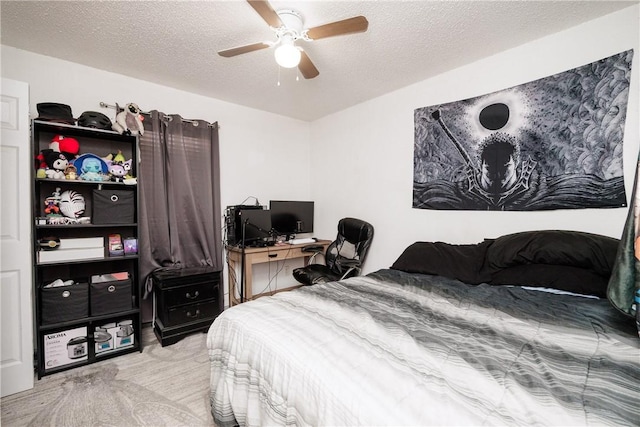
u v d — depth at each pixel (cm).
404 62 227
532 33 189
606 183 172
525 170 203
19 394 165
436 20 174
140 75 249
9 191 167
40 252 185
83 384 175
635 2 159
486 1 157
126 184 217
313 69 193
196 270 256
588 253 158
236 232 299
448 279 198
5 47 201
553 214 193
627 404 70
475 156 229
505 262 184
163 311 227
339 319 125
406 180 279
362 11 165
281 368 98
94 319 199
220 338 134
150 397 162
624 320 121
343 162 345
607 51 170
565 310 135
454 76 239
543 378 83
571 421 64
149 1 157
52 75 218
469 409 69
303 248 325
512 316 133
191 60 223
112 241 220
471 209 232
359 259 288
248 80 260
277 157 360
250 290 285
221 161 312
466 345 104
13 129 167
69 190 217
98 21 175
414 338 108
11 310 166
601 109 173
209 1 157
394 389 77
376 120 305
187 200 276
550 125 192
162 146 261
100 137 225
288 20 162
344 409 75
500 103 214
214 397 133
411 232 276
